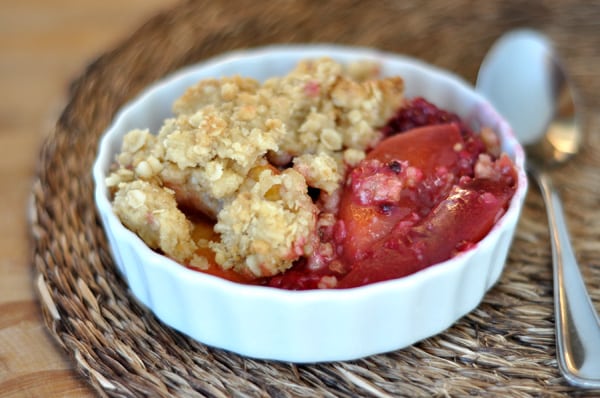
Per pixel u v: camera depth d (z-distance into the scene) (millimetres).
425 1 431
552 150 381
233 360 307
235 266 306
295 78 344
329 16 426
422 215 316
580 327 306
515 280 332
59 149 371
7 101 413
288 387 299
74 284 329
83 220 351
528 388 298
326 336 295
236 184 310
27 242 348
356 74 369
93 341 311
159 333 315
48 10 466
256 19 420
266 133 316
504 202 313
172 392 298
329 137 330
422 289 292
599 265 336
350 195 316
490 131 345
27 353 311
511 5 430
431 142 332
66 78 424
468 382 300
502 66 405
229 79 345
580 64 416
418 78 371
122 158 328
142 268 305
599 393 294
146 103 356
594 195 363
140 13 462
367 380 301
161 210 307
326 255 307
